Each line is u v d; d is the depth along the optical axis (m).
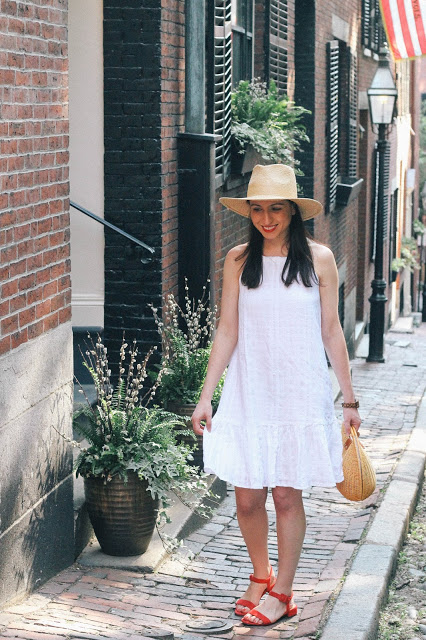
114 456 5.21
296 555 4.47
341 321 16.62
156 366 6.71
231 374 4.37
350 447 4.48
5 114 4.21
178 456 5.35
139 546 5.33
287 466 4.26
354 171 17.03
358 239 19.48
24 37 4.41
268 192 4.18
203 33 7.11
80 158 7.08
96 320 7.46
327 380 4.34
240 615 4.61
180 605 4.78
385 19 14.27
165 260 6.98
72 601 4.66
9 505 4.37
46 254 4.77
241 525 4.51
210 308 7.20
